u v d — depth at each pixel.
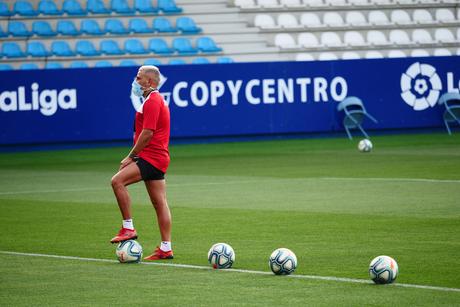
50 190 41.00
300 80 69.56
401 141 65.88
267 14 82.69
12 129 63.41
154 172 23.50
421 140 66.25
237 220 30.45
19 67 72.94
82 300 18.41
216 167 50.56
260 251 24.31
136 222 30.73
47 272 21.66
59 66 73.50
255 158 55.53
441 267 21.41
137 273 21.33
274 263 20.73
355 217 30.39
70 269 22.02
